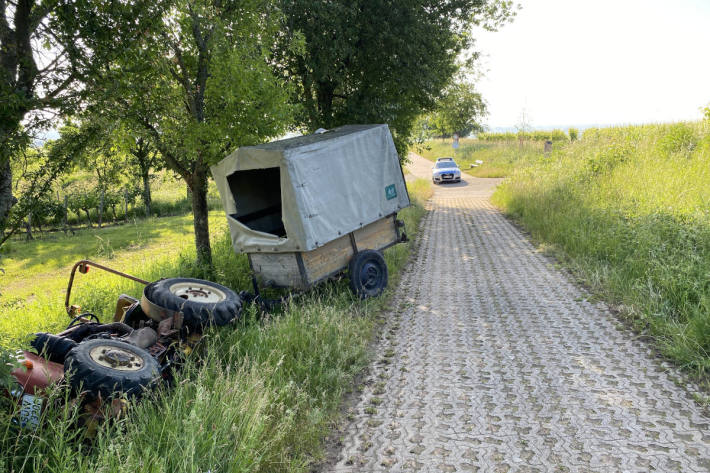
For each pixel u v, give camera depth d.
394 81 17.83
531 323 6.97
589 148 22.98
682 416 4.18
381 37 16.38
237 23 9.62
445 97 22.58
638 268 7.98
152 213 33.38
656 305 6.50
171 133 9.13
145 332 5.32
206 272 9.71
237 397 4.44
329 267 8.55
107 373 4.04
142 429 3.88
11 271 15.95
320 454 4.17
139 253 16.84
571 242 11.12
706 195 10.41
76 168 5.79
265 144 8.72
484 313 7.66
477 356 6.00
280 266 8.30
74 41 5.25
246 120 9.39
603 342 6.00
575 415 4.38
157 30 6.62
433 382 5.40
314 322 6.88
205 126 8.82
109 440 3.60
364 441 4.35
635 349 5.69
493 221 17.83
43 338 4.55
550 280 9.15
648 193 11.88
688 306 6.19
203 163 9.78
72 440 3.91
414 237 15.59
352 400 5.19
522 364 5.62
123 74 6.04
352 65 17.92
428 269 11.23
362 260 8.80
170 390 4.84
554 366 5.46
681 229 8.47
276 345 5.95
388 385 5.46
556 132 54.19
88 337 5.09
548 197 16.34
